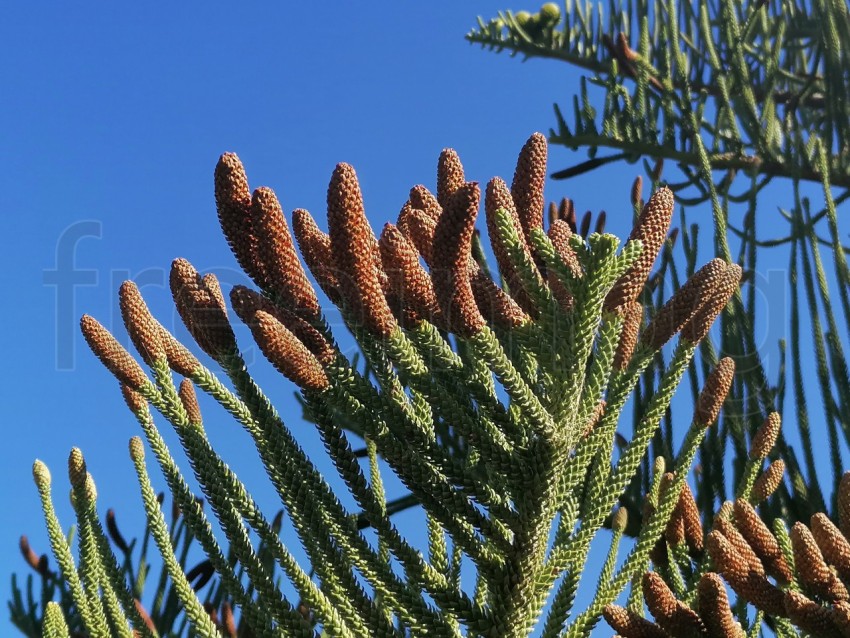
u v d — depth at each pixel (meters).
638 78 1.56
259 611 0.54
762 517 0.88
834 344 0.96
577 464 0.55
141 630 0.63
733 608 0.74
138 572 0.86
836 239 1.03
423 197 0.57
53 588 0.96
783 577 0.61
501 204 0.55
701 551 0.66
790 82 1.72
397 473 0.53
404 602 0.54
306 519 0.53
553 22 1.77
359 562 0.54
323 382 0.52
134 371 0.54
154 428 0.56
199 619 0.57
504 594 0.54
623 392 0.57
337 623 0.54
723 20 1.62
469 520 0.54
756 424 0.90
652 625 0.58
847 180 1.51
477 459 0.61
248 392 0.53
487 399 0.53
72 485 0.64
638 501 0.93
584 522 0.57
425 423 0.58
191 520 0.55
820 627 0.57
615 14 1.75
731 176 1.49
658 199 0.54
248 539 0.54
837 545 0.59
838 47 1.50
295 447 0.53
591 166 1.58
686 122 1.51
